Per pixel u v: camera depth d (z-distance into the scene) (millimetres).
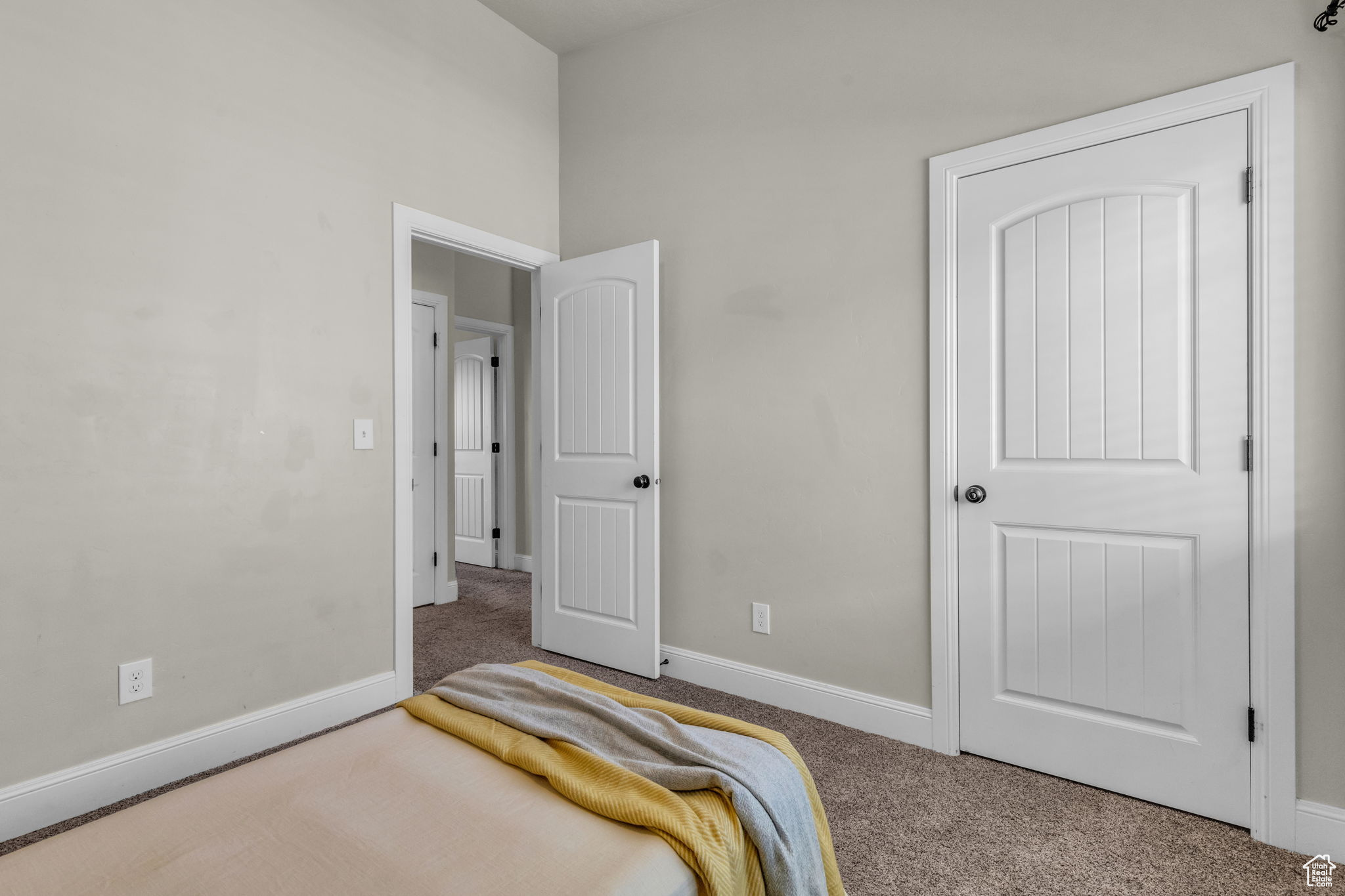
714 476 2924
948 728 2348
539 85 3373
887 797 2049
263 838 1039
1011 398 2236
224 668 2223
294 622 2408
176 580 2109
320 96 2490
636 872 980
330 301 2514
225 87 2229
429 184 2863
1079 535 2125
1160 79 2006
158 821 1082
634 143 3191
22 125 1810
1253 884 1652
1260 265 1851
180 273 2115
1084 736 2119
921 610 2422
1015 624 2232
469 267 5254
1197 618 1944
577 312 3256
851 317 2568
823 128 2637
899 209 2465
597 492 3184
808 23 2674
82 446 1915
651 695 2838
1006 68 2256
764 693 2771
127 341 2004
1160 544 2002
